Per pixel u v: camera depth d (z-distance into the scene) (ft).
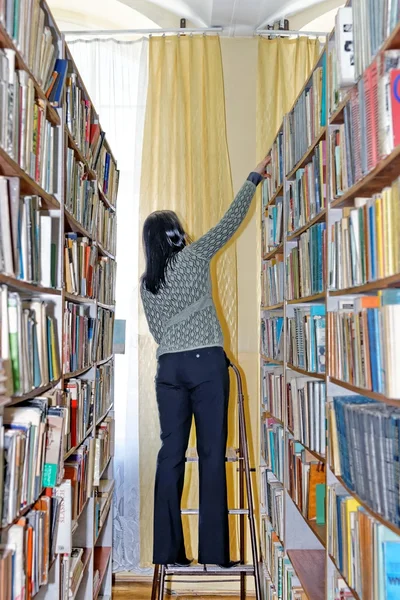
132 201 12.51
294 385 8.48
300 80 12.60
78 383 8.04
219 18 12.16
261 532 11.49
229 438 12.23
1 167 4.76
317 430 7.28
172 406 8.41
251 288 12.63
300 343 8.21
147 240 8.59
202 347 8.28
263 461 11.78
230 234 8.80
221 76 12.56
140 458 11.98
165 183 12.25
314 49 12.66
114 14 12.74
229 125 12.78
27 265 5.45
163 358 8.43
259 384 12.41
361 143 5.38
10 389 4.74
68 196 7.27
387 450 4.65
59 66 6.59
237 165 12.71
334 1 12.58
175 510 8.43
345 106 5.97
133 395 12.19
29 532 5.30
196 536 11.89
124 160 12.52
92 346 9.29
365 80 5.25
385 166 4.71
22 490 5.08
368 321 5.12
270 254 10.94
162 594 8.64
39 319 5.78
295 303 8.77
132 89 12.53
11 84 4.75
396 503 4.50
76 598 8.89
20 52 5.15
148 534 12.05
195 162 12.22
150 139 12.24
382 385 4.92
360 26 5.34
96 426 10.23
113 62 12.39
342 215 6.62
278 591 9.28
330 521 6.51
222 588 12.14
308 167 7.87
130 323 12.32
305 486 7.89
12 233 5.02
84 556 8.77
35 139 5.72
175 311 8.42
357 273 5.69
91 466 8.95
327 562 6.59
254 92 12.78
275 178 10.43
